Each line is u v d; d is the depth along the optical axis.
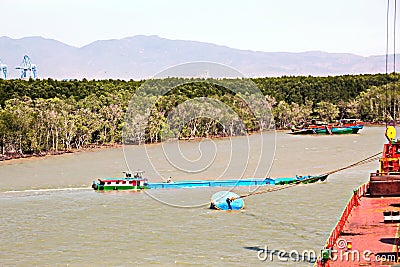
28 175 123.81
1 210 84.44
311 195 92.00
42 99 196.25
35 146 169.00
